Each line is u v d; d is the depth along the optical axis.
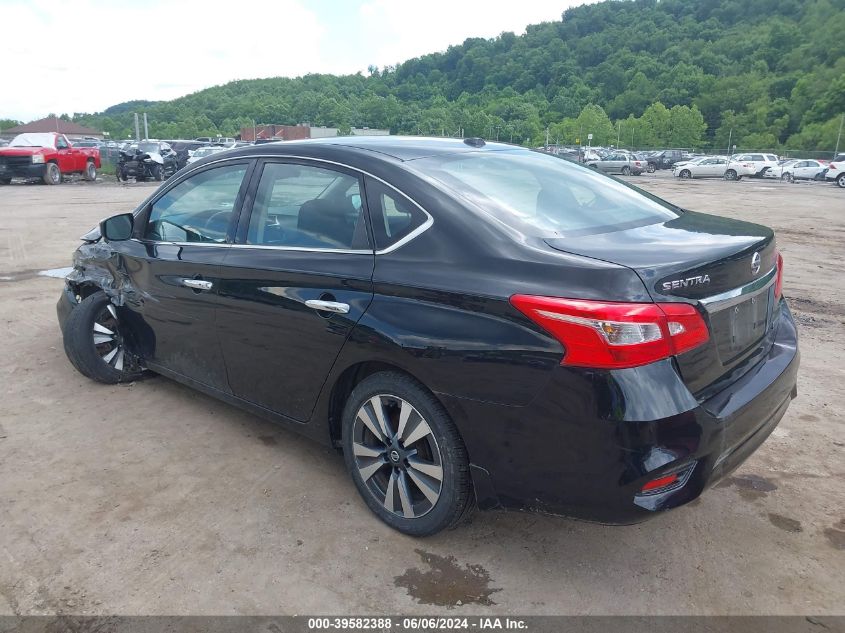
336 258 3.02
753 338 2.78
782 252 11.20
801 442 3.90
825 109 90.75
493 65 195.38
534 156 3.62
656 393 2.25
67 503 3.21
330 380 3.07
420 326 2.65
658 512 2.32
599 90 160.88
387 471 3.05
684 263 2.38
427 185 2.87
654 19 193.12
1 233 12.19
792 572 2.75
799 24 155.50
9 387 4.64
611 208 3.13
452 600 2.58
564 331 2.30
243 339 3.46
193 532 2.99
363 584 2.67
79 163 28.14
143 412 4.24
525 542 2.95
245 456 3.69
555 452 2.39
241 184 3.61
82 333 4.43
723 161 43.34
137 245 4.20
